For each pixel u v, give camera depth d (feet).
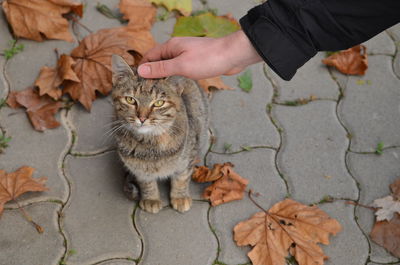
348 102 4.10
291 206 3.51
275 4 2.95
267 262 3.33
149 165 3.37
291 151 3.84
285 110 4.04
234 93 4.10
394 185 3.70
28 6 4.10
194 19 4.28
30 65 4.06
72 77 3.81
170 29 4.37
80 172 3.66
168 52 3.25
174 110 3.28
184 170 3.45
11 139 3.74
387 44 4.46
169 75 3.16
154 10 4.35
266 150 3.84
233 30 4.27
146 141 3.30
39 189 3.47
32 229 3.42
